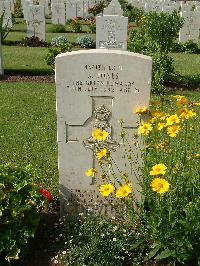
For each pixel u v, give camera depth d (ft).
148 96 4.54
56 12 24.40
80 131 4.71
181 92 11.14
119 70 4.44
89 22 25.26
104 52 4.39
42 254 4.50
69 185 4.94
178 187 4.18
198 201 4.04
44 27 18.30
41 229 4.83
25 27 22.84
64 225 4.82
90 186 4.93
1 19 16.85
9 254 4.13
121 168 4.86
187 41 18.42
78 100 4.57
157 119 4.50
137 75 4.46
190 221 4.04
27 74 12.87
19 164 6.66
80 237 4.55
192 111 4.25
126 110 4.61
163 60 11.87
